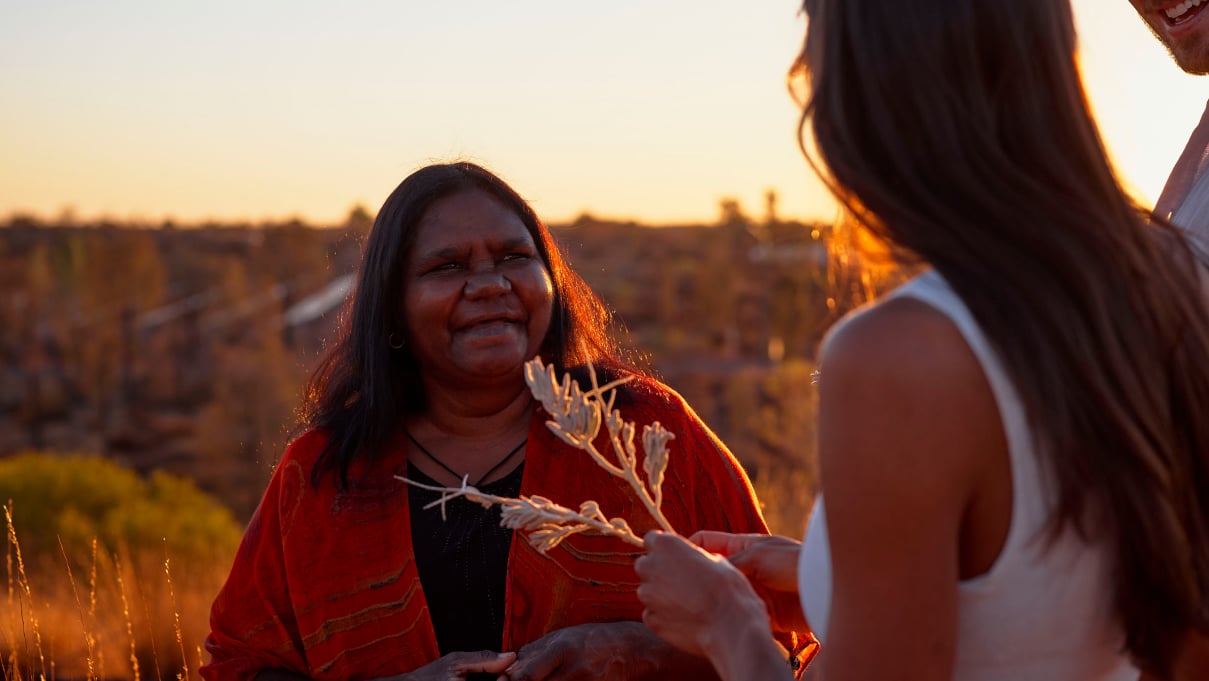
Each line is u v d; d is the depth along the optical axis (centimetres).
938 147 119
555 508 147
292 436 263
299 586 236
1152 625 119
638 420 239
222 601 246
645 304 9644
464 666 217
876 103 121
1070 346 112
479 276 230
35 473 1552
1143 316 117
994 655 121
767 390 4031
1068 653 122
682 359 7631
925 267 121
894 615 113
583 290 261
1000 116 118
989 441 113
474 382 237
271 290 9475
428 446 244
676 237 12412
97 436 6212
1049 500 114
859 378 114
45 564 893
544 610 231
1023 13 118
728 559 169
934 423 111
